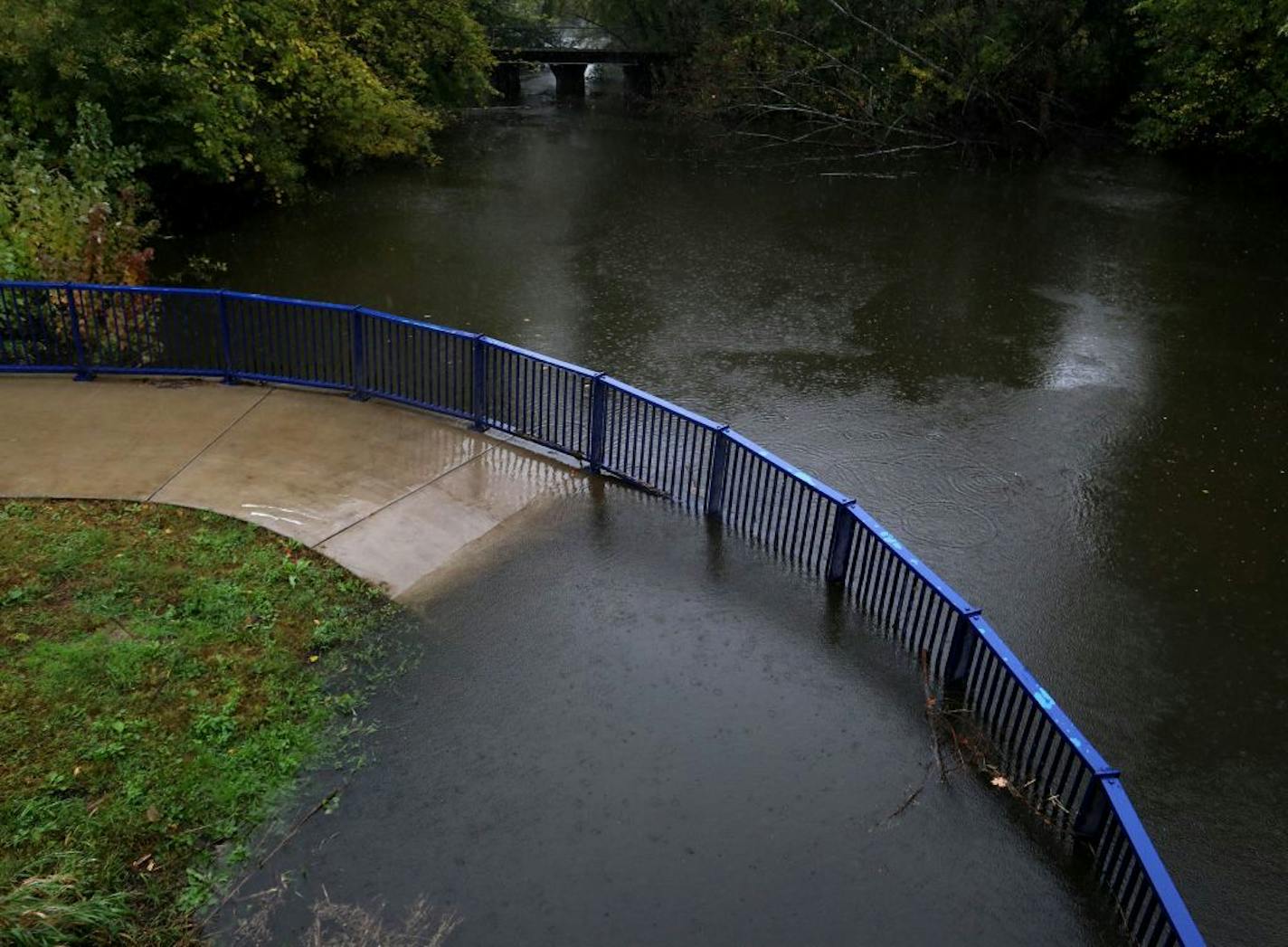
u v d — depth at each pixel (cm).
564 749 612
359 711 628
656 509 876
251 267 1625
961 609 662
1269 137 2534
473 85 2616
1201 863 598
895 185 2334
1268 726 718
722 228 1944
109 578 720
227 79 1755
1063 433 1162
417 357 1208
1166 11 2431
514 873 530
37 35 1457
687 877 534
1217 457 1116
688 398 1220
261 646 671
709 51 3020
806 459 1077
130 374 1035
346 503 841
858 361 1351
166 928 486
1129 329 1494
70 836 523
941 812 585
